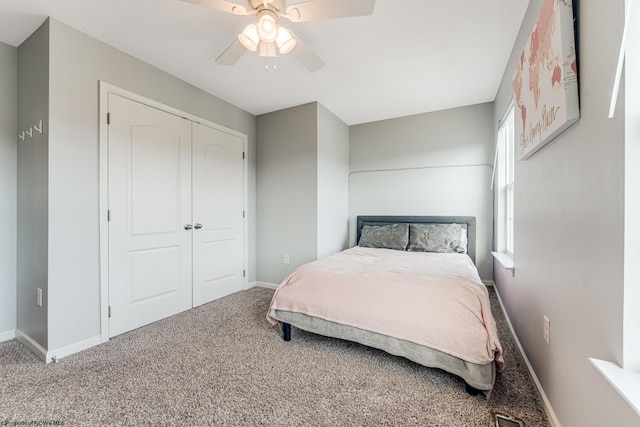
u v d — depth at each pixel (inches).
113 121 85.3
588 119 38.1
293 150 135.3
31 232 77.5
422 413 53.1
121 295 87.7
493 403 55.7
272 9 58.9
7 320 83.5
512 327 86.0
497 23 75.9
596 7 35.6
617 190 31.6
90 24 75.5
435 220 141.6
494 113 128.6
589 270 37.9
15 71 83.9
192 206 111.3
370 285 72.7
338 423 50.8
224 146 126.5
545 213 55.4
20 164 82.0
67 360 72.1
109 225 84.4
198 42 84.0
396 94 122.6
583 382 38.9
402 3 68.5
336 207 149.6
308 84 112.2
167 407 54.7
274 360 72.5
